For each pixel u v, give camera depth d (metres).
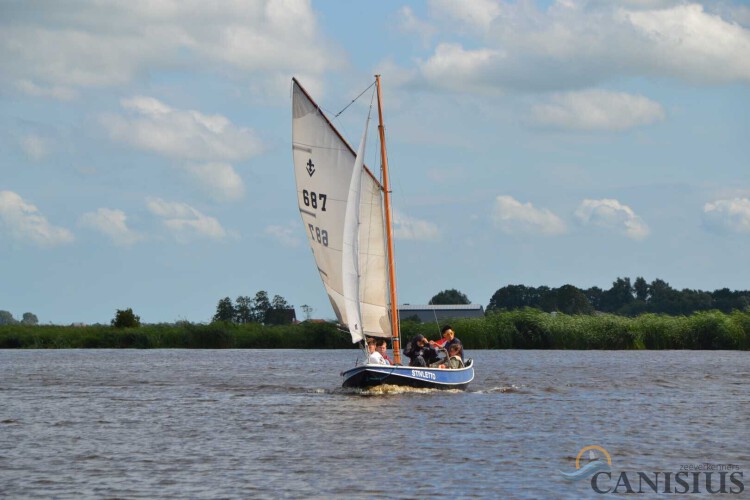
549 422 49.31
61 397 63.81
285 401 59.59
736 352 120.06
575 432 45.91
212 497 32.53
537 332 125.00
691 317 126.38
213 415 52.91
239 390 68.38
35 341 148.50
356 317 59.81
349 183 62.12
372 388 60.97
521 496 32.66
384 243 61.59
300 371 88.88
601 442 43.03
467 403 57.28
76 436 45.34
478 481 34.81
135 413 54.22
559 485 34.31
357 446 42.00
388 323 61.91
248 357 116.38
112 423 49.94
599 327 125.19
